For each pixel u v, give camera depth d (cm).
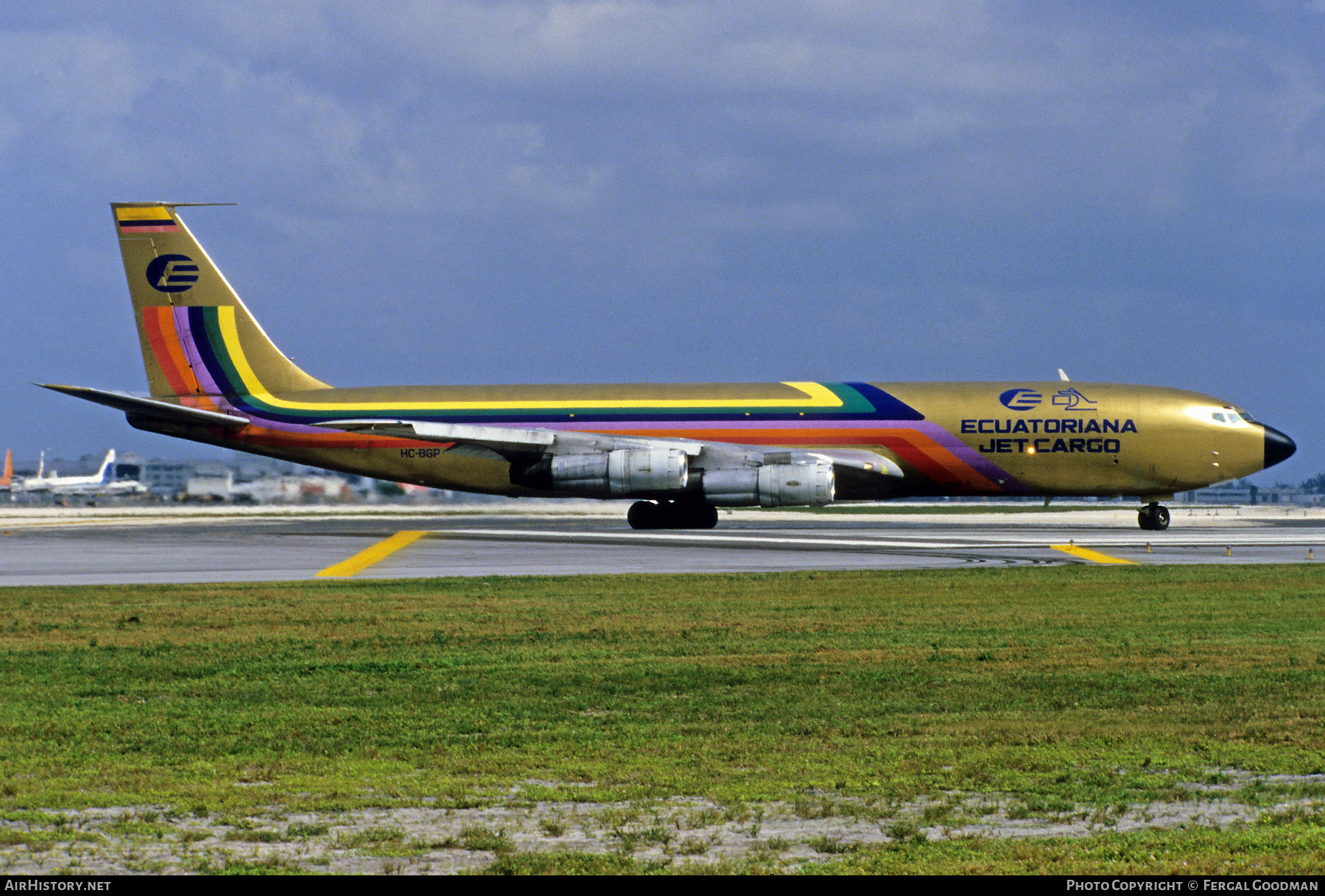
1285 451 16088
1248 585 9275
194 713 4684
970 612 7806
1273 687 5100
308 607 8138
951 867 2819
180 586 9512
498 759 3900
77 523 19538
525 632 6969
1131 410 16062
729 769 3744
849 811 3284
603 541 14362
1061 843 3000
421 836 3077
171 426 17788
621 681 5378
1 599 8650
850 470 15938
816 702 4888
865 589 9131
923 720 4494
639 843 3014
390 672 5672
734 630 7000
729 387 16938
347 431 15812
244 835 3077
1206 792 3450
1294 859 2856
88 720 4553
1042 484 16288
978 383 16688
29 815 3253
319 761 3891
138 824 3173
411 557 12281
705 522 16850
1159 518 17175
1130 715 4544
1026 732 4247
